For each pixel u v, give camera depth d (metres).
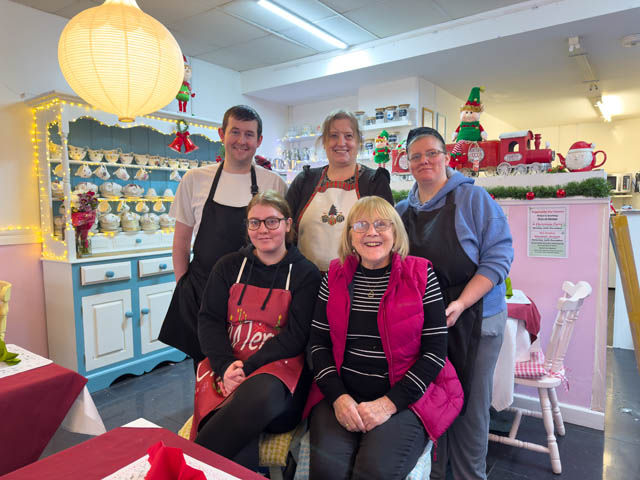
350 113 1.68
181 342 1.89
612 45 3.70
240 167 1.87
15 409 1.18
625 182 6.96
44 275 3.06
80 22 1.61
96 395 2.83
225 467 0.85
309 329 1.50
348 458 1.21
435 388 1.37
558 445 2.17
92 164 3.12
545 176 2.38
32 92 3.11
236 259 1.58
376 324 1.36
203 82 4.61
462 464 1.61
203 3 3.21
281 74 4.74
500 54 3.86
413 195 1.76
